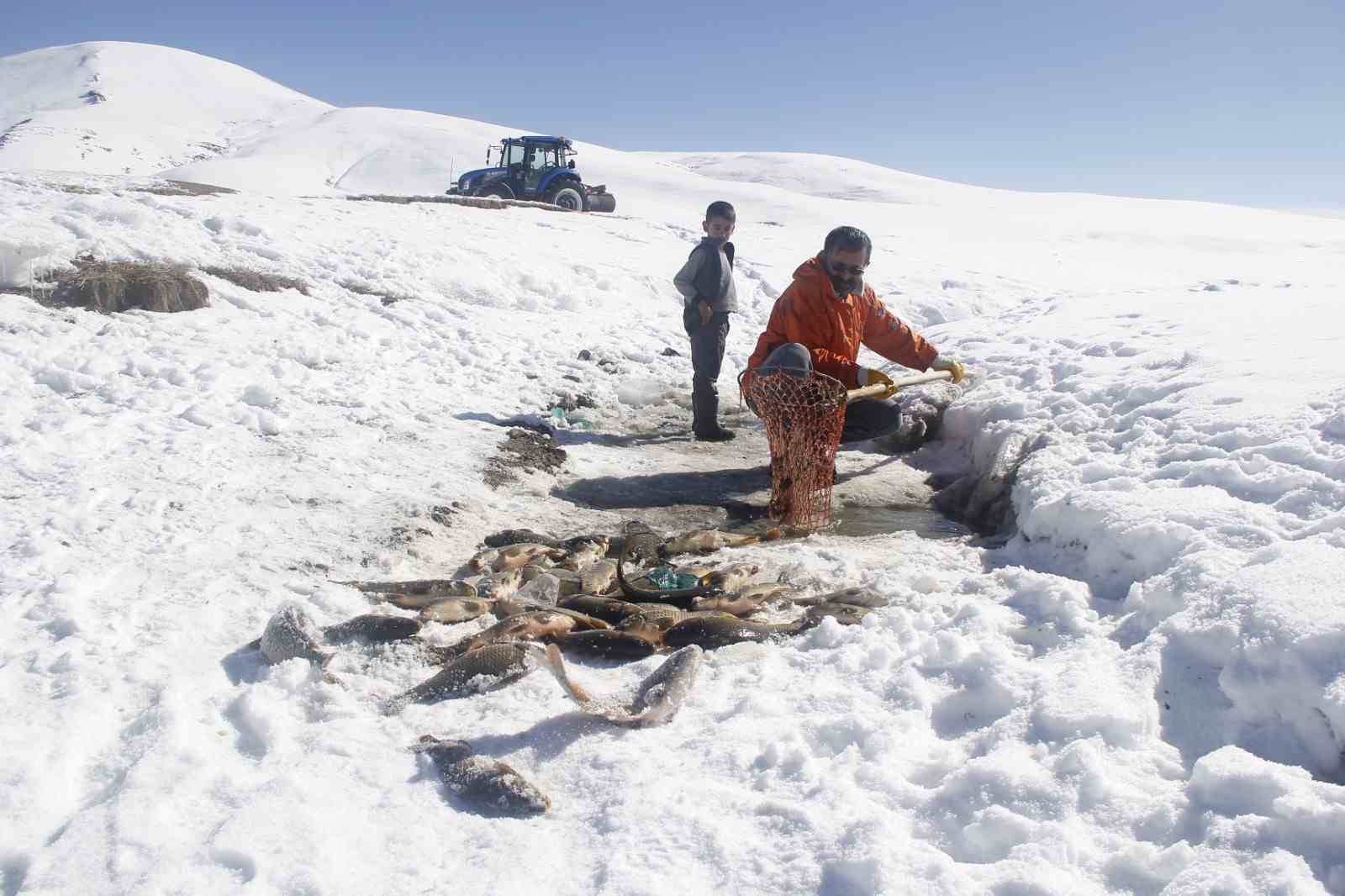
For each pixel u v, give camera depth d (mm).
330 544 5113
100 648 3799
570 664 4020
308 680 3689
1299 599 3307
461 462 6766
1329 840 2383
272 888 2568
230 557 4781
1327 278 12469
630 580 4879
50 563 4465
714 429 8211
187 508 5336
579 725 3434
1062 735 3090
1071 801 2750
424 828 2865
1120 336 8484
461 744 3242
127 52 156250
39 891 2541
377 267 12523
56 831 2842
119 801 2879
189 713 3395
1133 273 21359
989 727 3229
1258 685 3059
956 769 3021
